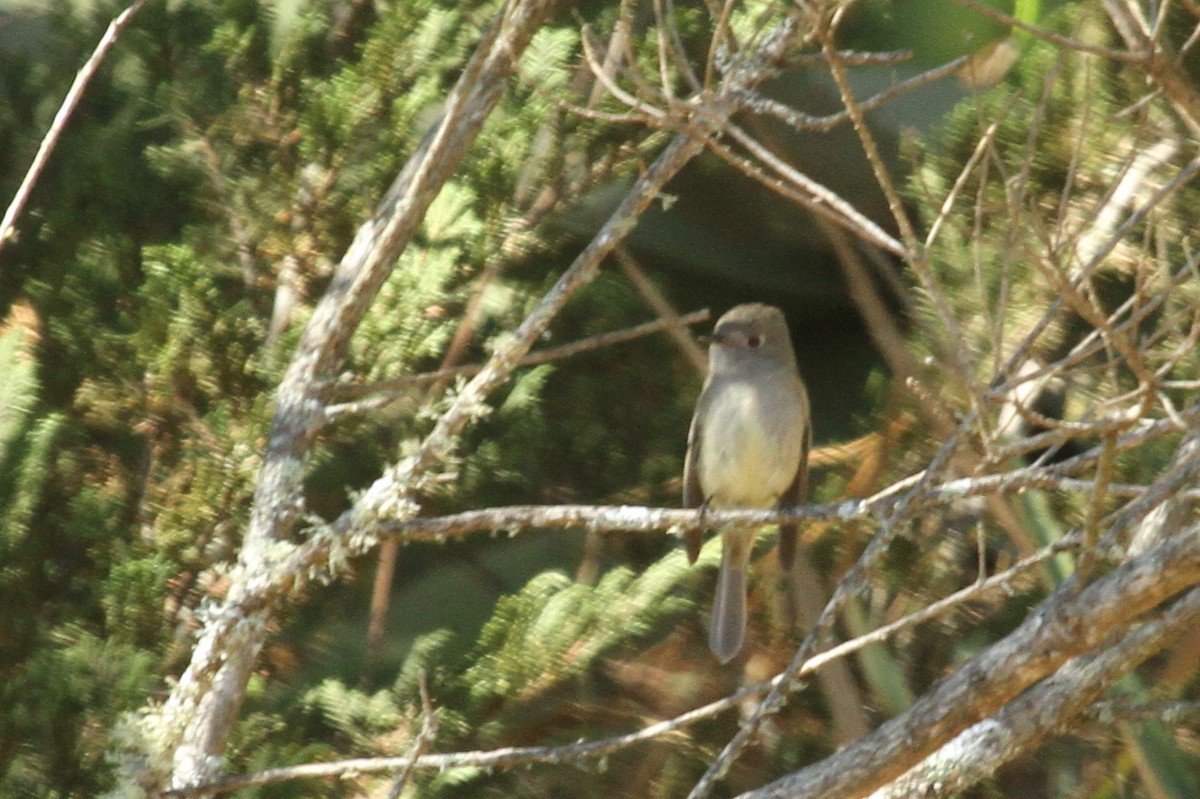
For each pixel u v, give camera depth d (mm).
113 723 9438
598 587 10617
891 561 11617
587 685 11578
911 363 10188
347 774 7078
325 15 12680
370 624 11711
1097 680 7172
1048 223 10680
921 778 7309
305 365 8695
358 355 11453
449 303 12078
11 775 9633
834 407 13258
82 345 11445
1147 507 6391
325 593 11930
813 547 11922
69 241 12141
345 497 12031
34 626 10469
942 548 11742
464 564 12281
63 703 9672
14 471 10578
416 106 11641
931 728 6816
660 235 13273
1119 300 10695
